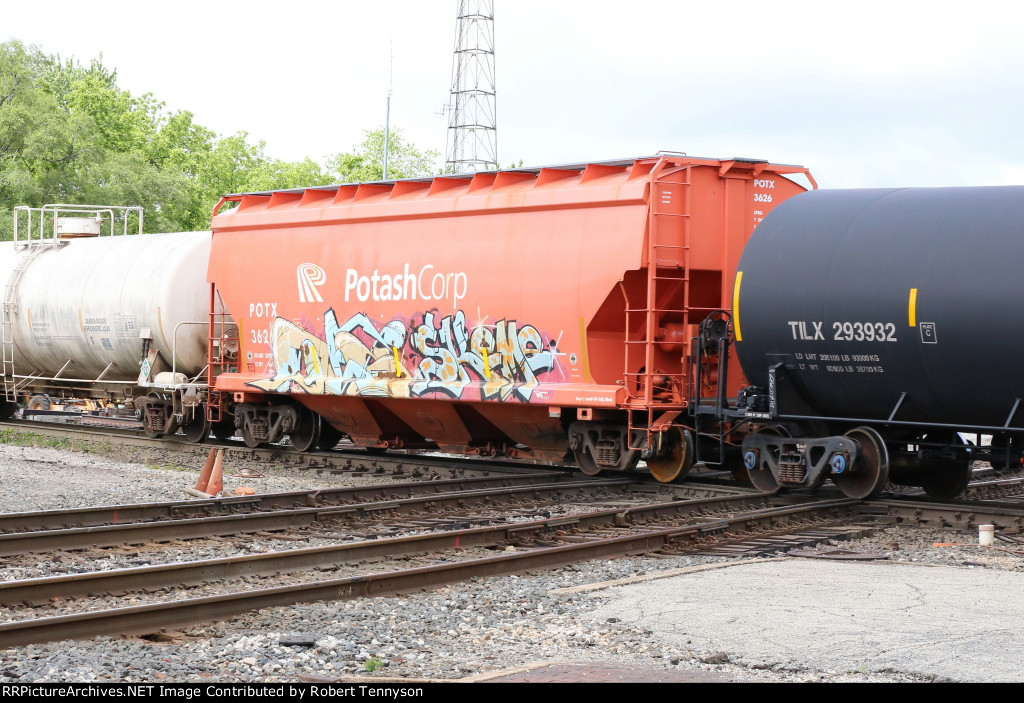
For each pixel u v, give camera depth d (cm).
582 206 1734
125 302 2439
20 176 6112
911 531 1373
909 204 1468
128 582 971
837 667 750
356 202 2089
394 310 1970
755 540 1298
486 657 781
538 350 1769
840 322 1461
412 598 965
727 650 793
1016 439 1471
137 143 8831
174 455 2206
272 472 1984
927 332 1384
